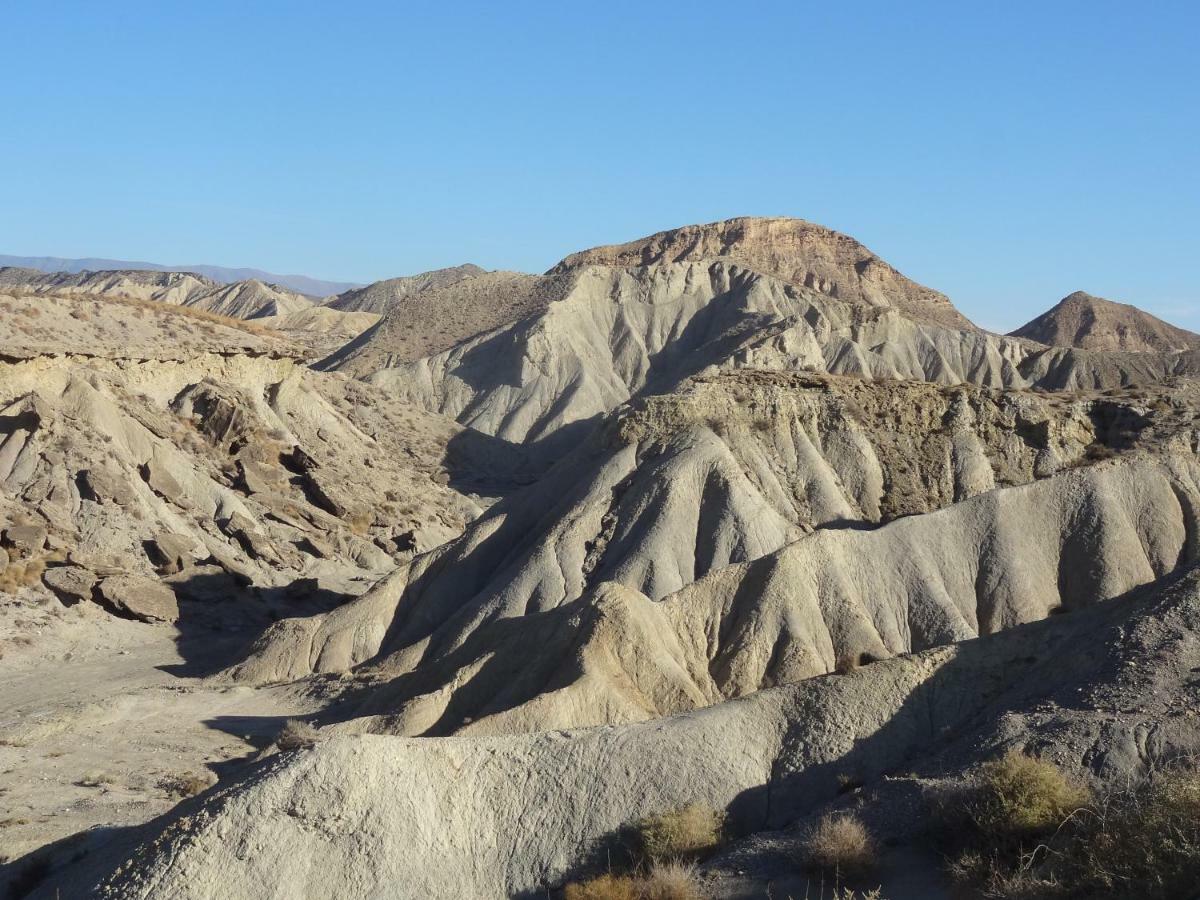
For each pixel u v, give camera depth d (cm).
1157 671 2531
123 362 8662
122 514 7219
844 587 4719
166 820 2511
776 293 18212
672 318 18262
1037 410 7031
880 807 2350
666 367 17400
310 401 10438
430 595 6097
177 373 9156
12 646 6006
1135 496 5372
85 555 6862
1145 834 1830
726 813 2583
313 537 8369
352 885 2336
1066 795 2119
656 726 2798
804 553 4728
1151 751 2247
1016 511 5253
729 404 6725
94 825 3428
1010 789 2134
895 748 2775
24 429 7450
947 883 2038
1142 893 1739
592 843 2495
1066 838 2014
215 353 9538
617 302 18538
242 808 2380
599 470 6350
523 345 16838
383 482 9975
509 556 6234
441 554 6347
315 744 2508
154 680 5716
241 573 7288
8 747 4406
